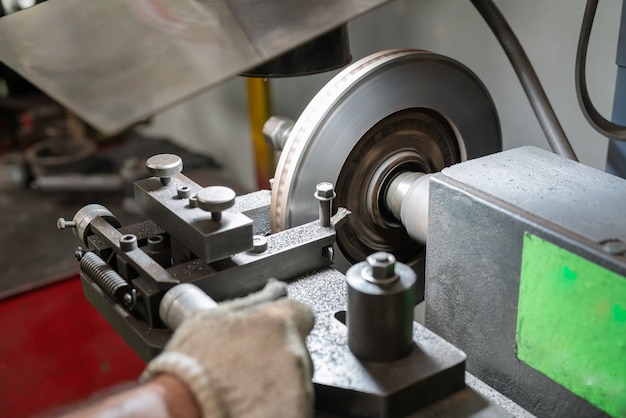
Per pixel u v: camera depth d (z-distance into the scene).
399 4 1.70
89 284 0.91
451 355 0.75
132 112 0.58
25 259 2.40
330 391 0.72
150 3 0.81
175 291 0.76
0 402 1.86
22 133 2.86
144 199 0.93
